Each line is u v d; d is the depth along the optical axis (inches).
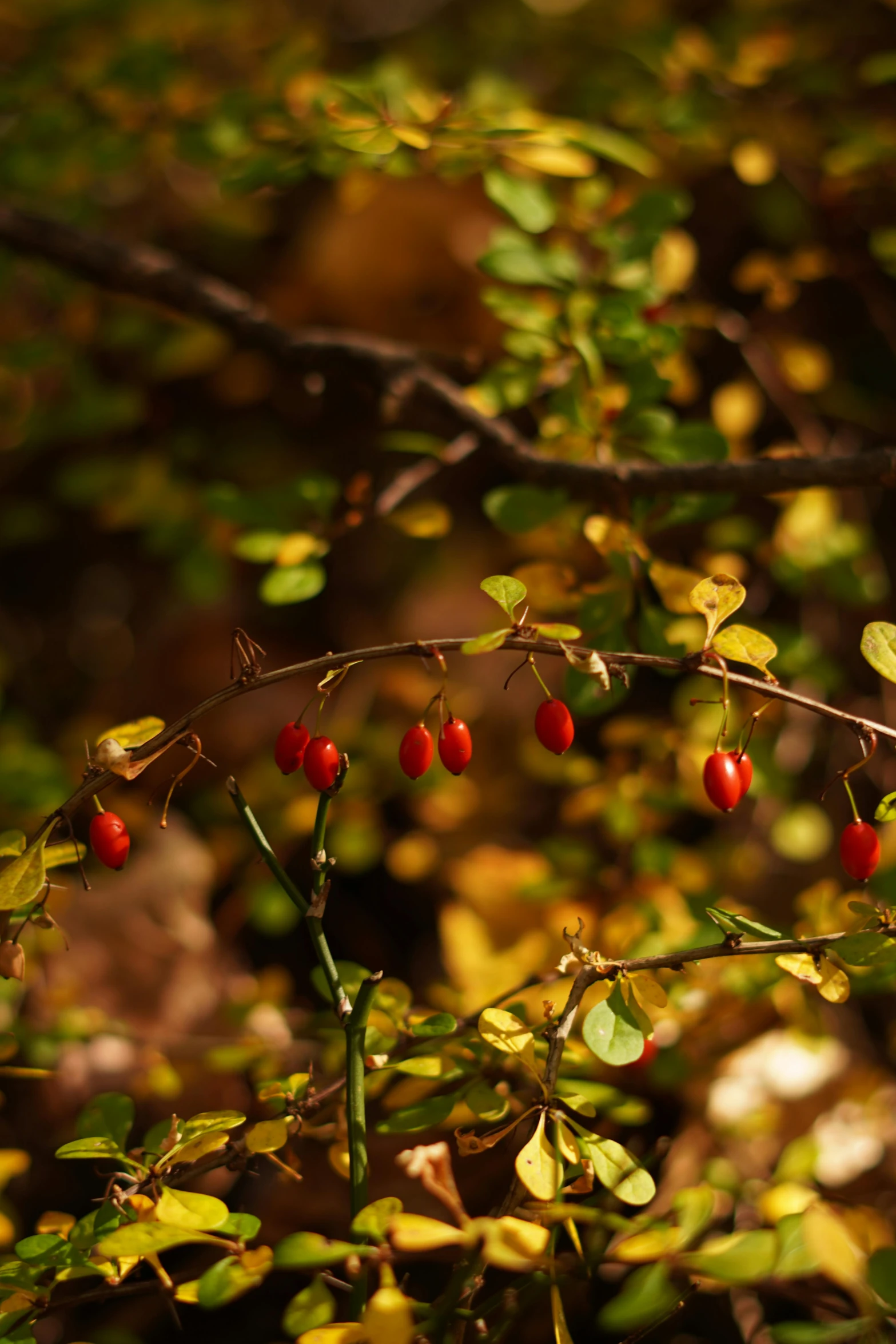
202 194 44.3
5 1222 25.8
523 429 40.5
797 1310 28.7
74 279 36.2
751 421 31.5
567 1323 28.3
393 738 35.8
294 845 37.6
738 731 30.3
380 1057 25.3
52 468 46.5
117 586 46.8
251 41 43.8
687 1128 29.7
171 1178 24.9
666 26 36.2
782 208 37.1
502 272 28.5
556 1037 24.5
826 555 30.8
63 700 43.2
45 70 34.1
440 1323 23.9
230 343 36.7
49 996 30.0
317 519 29.5
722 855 31.2
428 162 30.2
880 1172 29.5
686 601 27.5
